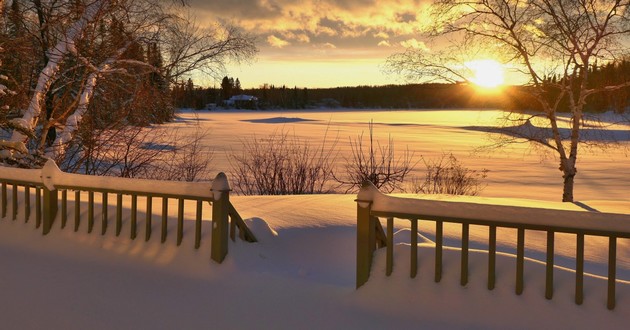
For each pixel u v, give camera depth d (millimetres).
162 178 14383
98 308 5035
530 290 4488
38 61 12570
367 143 44156
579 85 15242
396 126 79875
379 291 4887
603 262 7301
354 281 6152
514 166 30750
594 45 13609
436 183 17750
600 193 21578
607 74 14648
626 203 11906
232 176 18203
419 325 4508
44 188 7051
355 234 6949
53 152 11836
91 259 6258
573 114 14359
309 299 5062
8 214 7742
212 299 5164
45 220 7016
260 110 171250
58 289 5488
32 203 7660
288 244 6590
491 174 26781
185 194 6027
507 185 23250
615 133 41594
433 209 4762
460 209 4668
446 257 4891
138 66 12648
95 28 11859
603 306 4270
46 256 6473
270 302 5047
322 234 6867
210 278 5605
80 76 12805
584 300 4332
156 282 5594
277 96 192625
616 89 14461
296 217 7414
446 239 7520
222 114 130250
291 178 15367
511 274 4629
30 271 6012
